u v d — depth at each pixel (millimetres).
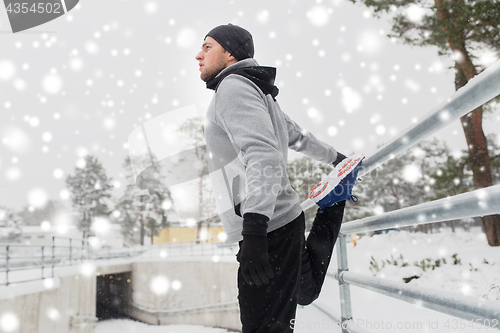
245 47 986
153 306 10797
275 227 811
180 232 20562
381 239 9984
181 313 10180
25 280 5691
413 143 743
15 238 30516
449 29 6676
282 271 795
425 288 641
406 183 25625
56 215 30000
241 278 827
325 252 961
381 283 829
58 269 7441
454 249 6746
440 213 567
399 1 7328
